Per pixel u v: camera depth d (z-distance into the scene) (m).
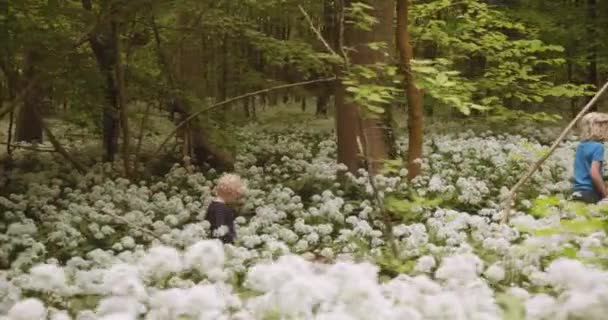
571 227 3.32
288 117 17.31
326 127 18.16
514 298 2.70
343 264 2.70
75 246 6.30
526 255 3.99
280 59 11.52
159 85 11.05
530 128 14.89
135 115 11.40
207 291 2.69
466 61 15.18
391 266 4.63
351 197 8.41
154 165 11.98
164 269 3.10
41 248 5.70
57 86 10.18
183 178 10.36
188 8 10.11
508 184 8.84
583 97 18.25
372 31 8.59
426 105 14.63
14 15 8.91
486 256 4.58
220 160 12.09
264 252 4.94
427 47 14.70
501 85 12.44
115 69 10.28
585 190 6.88
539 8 16.62
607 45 15.85
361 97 6.35
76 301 3.70
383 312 2.47
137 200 8.13
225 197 6.13
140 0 9.33
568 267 2.44
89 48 11.91
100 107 10.77
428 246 4.91
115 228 7.35
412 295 2.66
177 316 2.65
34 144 13.22
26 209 8.72
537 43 12.16
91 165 12.40
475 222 5.48
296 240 6.20
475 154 11.18
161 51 10.95
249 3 11.06
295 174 10.27
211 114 10.73
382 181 7.88
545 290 3.63
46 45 9.30
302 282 2.53
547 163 9.73
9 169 12.03
